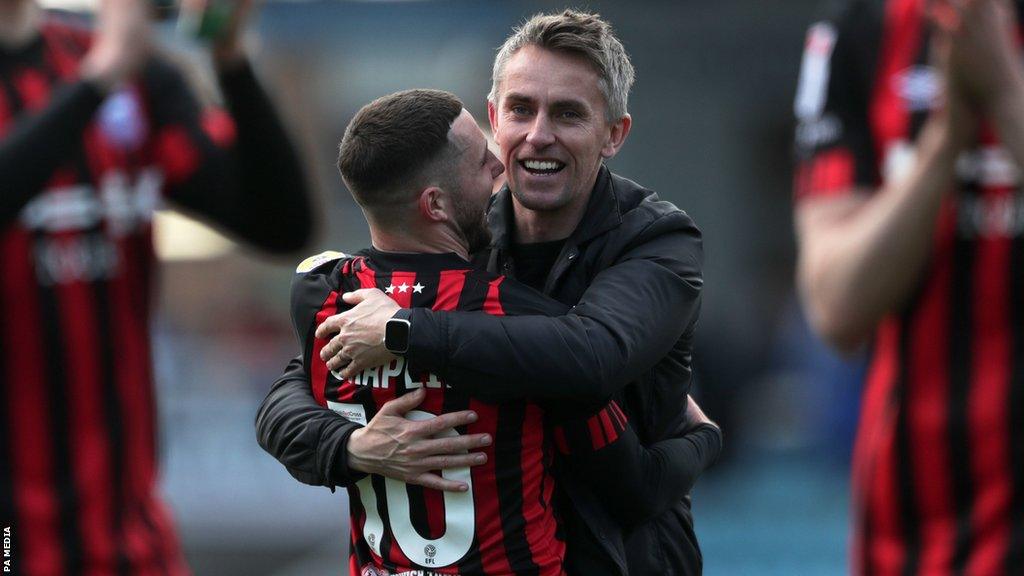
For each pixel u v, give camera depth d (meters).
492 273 9.03
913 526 11.79
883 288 11.27
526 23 9.38
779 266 39.28
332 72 42.12
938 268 11.43
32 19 12.88
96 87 11.83
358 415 9.01
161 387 30.45
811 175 12.18
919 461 11.66
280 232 14.23
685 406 9.98
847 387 32.19
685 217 9.43
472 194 9.02
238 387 34.78
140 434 12.96
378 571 9.12
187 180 13.59
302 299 9.30
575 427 8.75
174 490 28.70
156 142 13.36
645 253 9.15
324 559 28.28
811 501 30.66
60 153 11.69
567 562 9.09
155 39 12.53
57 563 12.30
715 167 38.31
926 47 11.74
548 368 8.32
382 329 8.48
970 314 11.39
